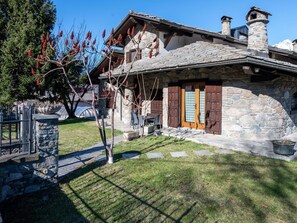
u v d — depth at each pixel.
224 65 7.38
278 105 8.48
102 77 11.93
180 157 6.20
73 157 6.53
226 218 3.42
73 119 15.45
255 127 8.02
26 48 12.37
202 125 9.57
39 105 15.62
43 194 4.47
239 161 5.82
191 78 9.51
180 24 10.39
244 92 8.05
